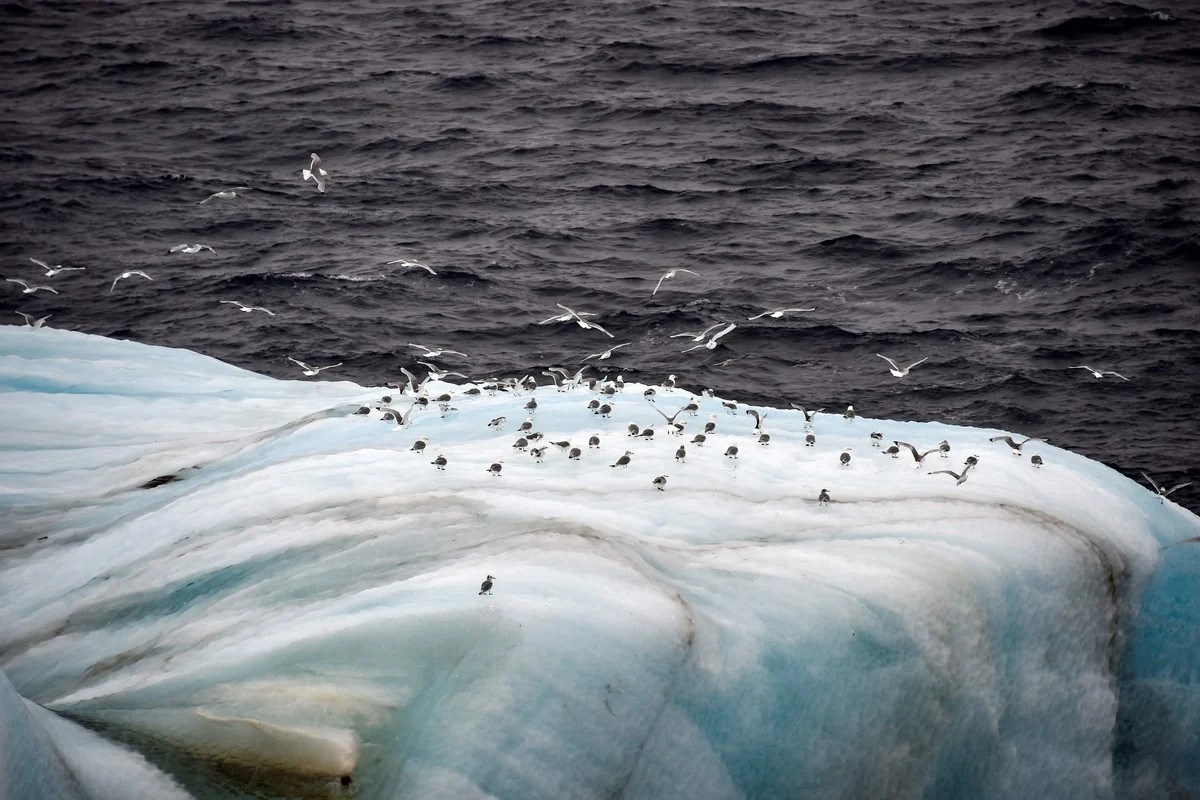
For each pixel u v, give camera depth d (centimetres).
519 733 3269
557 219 13150
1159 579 4444
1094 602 4238
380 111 17425
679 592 3778
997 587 4012
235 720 3269
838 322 10350
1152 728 4409
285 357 9575
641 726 3409
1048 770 4122
